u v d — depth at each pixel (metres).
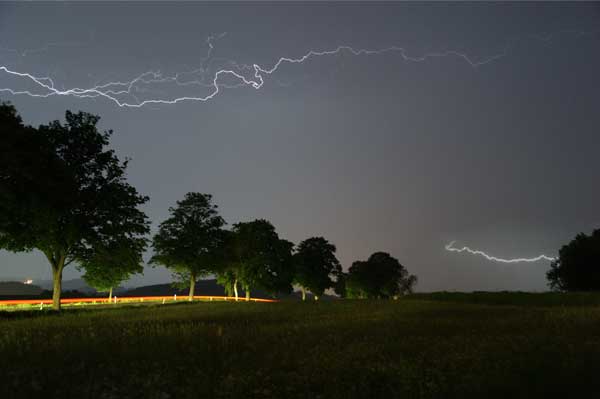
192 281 58.53
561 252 58.34
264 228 68.19
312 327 15.61
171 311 28.03
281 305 34.84
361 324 16.48
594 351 9.45
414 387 7.32
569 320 15.88
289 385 7.57
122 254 38.16
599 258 53.22
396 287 91.50
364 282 89.50
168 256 56.09
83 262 37.78
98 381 7.67
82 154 36.34
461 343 11.11
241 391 7.17
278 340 12.26
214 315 23.45
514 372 7.94
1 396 6.86
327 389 7.30
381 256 92.88
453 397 6.91
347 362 9.01
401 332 13.90
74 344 11.12
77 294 86.62
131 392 7.17
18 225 31.25
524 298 36.31
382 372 8.16
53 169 30.52
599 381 7.53
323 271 80.25
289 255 69.56
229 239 65.12
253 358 9.60
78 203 34.56
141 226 38.97
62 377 7.85
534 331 13.28
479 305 30.44
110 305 48.44
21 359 9.49
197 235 56.75
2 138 25.25
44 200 29.84
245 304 37.34
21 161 26.50
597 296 34.00
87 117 37.09
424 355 9.54
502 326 14.95
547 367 8.16
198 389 7.24
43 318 22.31
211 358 9.55
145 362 9.16
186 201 58.00
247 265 65.25
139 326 16.05
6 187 26.59
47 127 35.53
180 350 10.64
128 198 37.72
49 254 35.66
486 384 7.28
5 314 26.59
